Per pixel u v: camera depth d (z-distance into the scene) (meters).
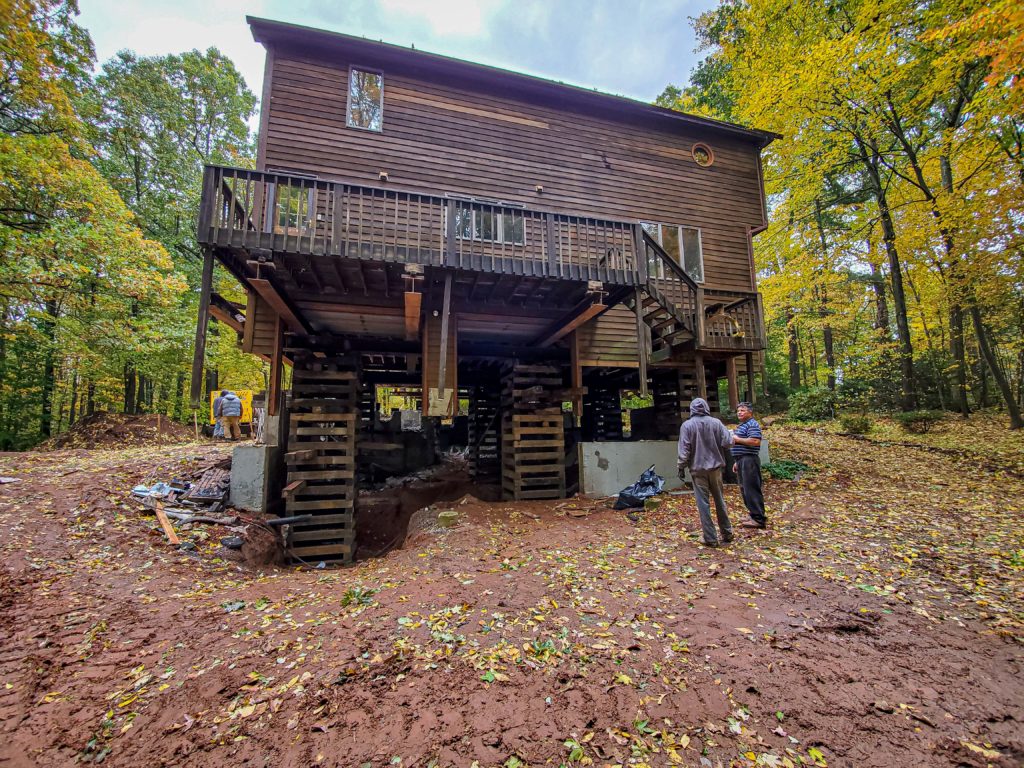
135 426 13.12
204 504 6.70
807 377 25.94
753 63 13.50
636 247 7.38
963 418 13.85
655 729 2.27
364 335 9.08
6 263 8.92
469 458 14.84
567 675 2.71
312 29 7.64
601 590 4.00
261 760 2.12
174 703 2.54
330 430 7.91
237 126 18.56
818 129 13.41
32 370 15.52
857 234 14.87
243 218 6.09
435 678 2.70
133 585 4.23
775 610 3.55
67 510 5.64
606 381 12.45
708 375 10.37
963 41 9.76
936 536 5.34
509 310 7.91
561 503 7.95
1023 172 9.61
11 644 3.13
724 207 10.71
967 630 3.21
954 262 11.51
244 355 18.84
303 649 3.07
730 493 7.92
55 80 10.01
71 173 9.67
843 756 2.10
